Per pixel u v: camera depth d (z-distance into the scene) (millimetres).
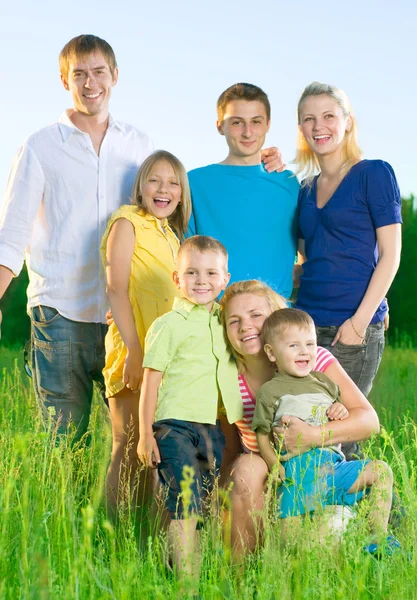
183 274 4410
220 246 4469
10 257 5164
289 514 3717
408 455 5035
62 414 5277
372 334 5160
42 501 3584
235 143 5566
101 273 5266
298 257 5863
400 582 3277
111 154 5336
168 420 4195
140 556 3709
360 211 5211
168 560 3838
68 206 5234
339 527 3830
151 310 4844
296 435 4059
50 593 2908
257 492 4094
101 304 5266
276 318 4230
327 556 3355
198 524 4043
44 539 3342
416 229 19875
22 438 3023
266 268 5457
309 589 3000
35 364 5355
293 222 5590
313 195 5480
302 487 3768
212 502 3908
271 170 5609
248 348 4332
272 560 3287
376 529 3629
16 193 5223
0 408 6496
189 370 4281
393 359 12625
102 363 5328
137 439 4902
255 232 5465
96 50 5305
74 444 5004
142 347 4852
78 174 5242
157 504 4312
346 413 4164
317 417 4117
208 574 3459
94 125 5398
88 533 2992
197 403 4242
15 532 3580
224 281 4480
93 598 3021
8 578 3240
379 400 8266
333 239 5266
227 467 4426
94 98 5289
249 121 5523
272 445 4012
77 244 5230
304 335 4191
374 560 3549
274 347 4227
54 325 5242
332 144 5312
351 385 4340
